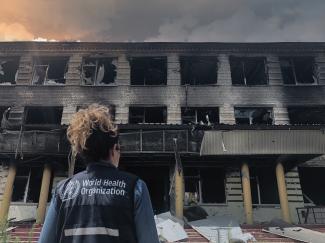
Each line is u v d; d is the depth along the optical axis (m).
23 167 21.02
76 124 1.99
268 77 23.33
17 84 23.27
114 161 2.01
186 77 24.98
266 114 22.84
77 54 24.25
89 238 1.72
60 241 1.79
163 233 13.59
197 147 17.53
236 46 24.11
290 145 17.55
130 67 23.89
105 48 24.30
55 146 17.58
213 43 24.06
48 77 24.23
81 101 22.73
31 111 23.09
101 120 1.99
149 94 22.78
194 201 20.11
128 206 1.79
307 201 20.88
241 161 18.50
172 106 22.47
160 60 24.33
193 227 15.11
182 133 17.59
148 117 23.03
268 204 20.19
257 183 20.64
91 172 1.93
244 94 22.81
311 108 22.66
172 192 19.64
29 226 14.94
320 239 11.98
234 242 13.05
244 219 19.61
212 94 22.80
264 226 15.57
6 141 17.83
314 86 22.97
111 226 1.74
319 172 21.52
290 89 22.92
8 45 24.38
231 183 20.34
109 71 24.23
